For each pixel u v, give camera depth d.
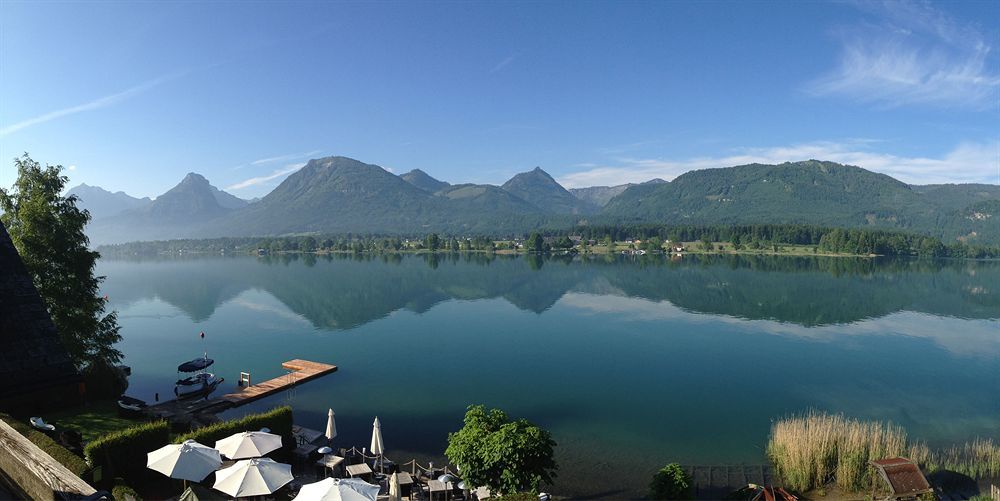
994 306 118.56
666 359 73.69
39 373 27.45
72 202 46.00
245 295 148.12
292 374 63.94
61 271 44.06
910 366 69.62
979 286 154.38
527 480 28.84
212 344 85.00
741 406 54.12
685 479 31.03
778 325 97.81
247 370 68.56
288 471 25.12
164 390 59.50
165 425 29.27
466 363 71.88
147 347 82.88
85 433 33.44
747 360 72.94
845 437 36.84
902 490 31.55
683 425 48.47
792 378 64.12
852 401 55.81
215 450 26.42
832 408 53.53
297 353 78.31
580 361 72.75
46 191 44.41
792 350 78.62
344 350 80.25
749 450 42.53
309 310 120.00
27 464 15.06
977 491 34.09
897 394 58.16
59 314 43.19
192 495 14.95
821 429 37.75
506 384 61.81
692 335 89.62
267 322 105.06
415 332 93.94
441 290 154.00
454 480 34.59
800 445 36.56
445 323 102.50
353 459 37.59
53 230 43.47
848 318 104.50
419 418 49.88
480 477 29.61
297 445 37.56
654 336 89.06
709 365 70.38
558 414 51.69
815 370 67.69
